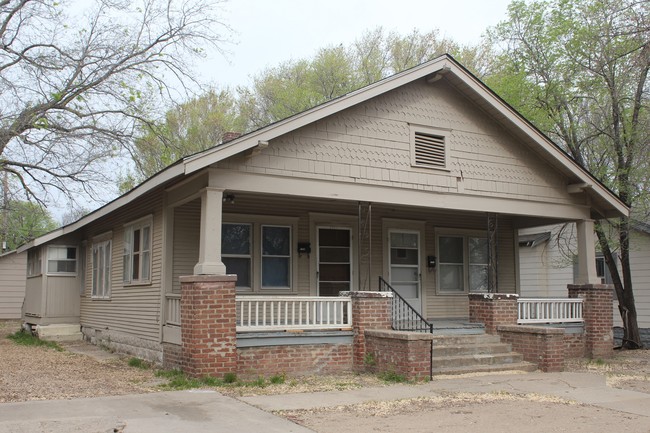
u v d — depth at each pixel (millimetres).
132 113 21578
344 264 15398
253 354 11109
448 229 17297
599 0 17766
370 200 12820
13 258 30453
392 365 11266
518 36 19969
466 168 14234
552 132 19953
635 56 15930
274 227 14602
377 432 7316
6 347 17469
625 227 18125
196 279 10641
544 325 14945
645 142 16422
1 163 20562
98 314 17953
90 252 19469
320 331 11883
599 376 12125
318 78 34312
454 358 12328
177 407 8406
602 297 15742
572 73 18781
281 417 8008
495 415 8359
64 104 20734
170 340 12305
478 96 14219
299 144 12117
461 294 17312
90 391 9641
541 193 15305
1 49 19875
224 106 35344
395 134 13336
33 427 7082
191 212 13445
